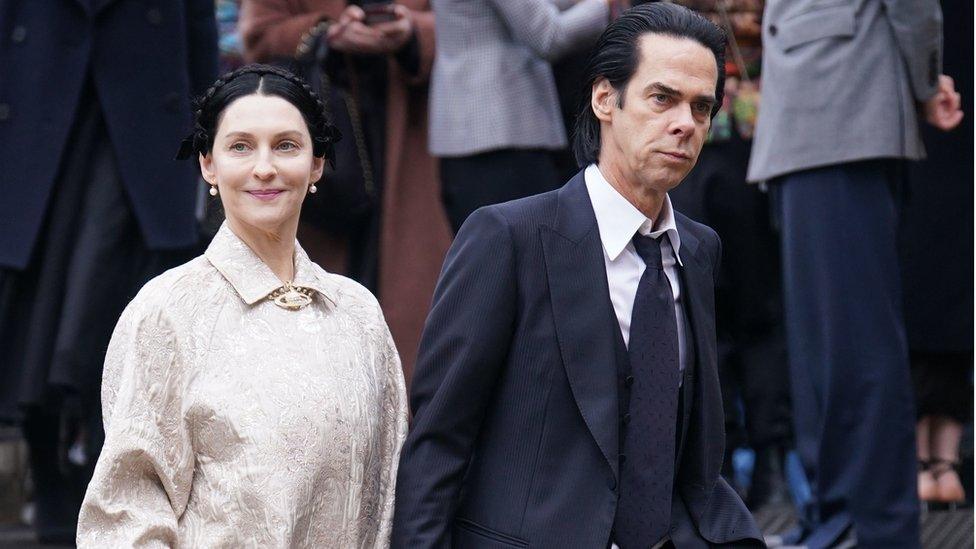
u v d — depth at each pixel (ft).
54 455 74.49
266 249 41.86
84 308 68.08
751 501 78.48
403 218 72.49
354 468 40.96
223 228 41.93
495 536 42.09
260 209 41.19
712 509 44.50
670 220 44.60
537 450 42.37
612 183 44.04
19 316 69.10
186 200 69.72
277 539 39.34
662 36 43.06
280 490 39.52
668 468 43.09
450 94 71.36
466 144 70.90
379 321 43.19
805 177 64.39
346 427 40.73
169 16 69.87
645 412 43.04
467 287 42.96
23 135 68.33
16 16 68.90
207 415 39.83
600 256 43.37
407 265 72.23
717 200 74.54
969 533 71.41
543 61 71.10
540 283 42.93
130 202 69.05
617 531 42.57
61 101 68.59
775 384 76.79
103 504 39.42
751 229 75.31
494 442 42.96
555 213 43.73
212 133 41.83
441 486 42.22
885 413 63.26
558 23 70.03
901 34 63.52
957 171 78.18
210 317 40.63
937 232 77.87
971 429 81.97
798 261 64.80
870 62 63.82
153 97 69.51
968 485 81.76
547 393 42.55
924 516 73.00
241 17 74.08
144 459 39.60
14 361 69.15
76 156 69.00
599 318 42.78
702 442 44.09
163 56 69.77
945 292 77.82
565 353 42.39
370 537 42.04
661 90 42.73
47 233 68.85
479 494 42.80
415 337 72.23
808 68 64.08
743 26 74.08
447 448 42.55
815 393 64.69
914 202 78.13
